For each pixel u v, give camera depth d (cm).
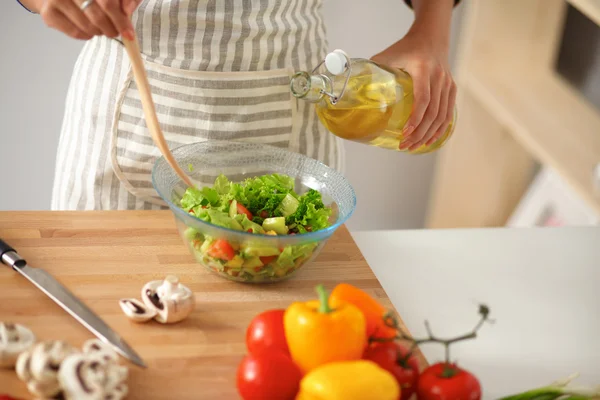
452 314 107
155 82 120
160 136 98
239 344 91
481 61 210
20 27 173
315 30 131
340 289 85
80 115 127
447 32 129
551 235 132
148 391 82
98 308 93
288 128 128
